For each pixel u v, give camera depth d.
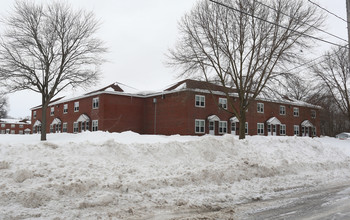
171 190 8.68
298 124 47.88
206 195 8.71
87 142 10.91
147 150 11.32
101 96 36.94
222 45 25.52
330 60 42.38
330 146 18.86
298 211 7.46
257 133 41.09
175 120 34.94
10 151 9.27
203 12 25.34
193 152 12.16
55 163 8.91
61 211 6.56
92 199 7.25
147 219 6.59
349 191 10.09
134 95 38.59
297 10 22.80
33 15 25.67
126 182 8.46
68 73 27.78
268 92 25.06
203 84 28.45
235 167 11.28
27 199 6.74
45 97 26.97
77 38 27.34
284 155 14.90
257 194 9.36
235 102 38.81
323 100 46.34
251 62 24.52
